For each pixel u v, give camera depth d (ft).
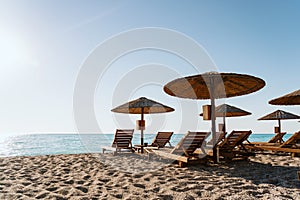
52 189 11.44
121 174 14.76
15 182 12.69
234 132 20.08
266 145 28.91
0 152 51.70
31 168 16.78
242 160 20.13
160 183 12.37
